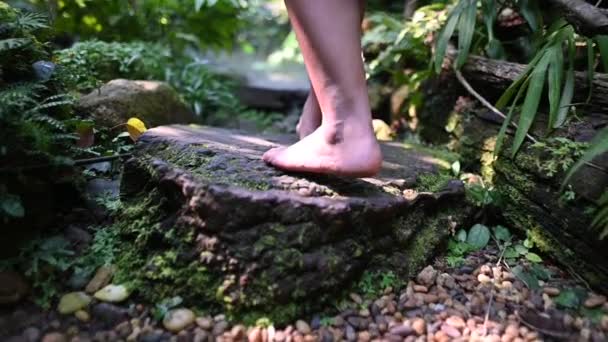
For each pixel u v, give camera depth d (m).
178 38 2.01
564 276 1.06
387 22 1.60
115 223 1.06
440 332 0.92
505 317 0.96
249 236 0.92
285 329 0.91
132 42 1.78
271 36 3.15
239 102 2.13
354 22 0.95
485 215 1.20
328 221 0.93
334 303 0.95
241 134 1.33
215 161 1.04
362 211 0.95
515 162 1.17
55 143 1.02
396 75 1.64
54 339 0.88
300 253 0.92
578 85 1.14
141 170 1.03
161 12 1.93
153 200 1.00
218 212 0.91
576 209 1.02
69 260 1.00
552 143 1.10
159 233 0.97
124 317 0.93
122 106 1.34
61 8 1.74
